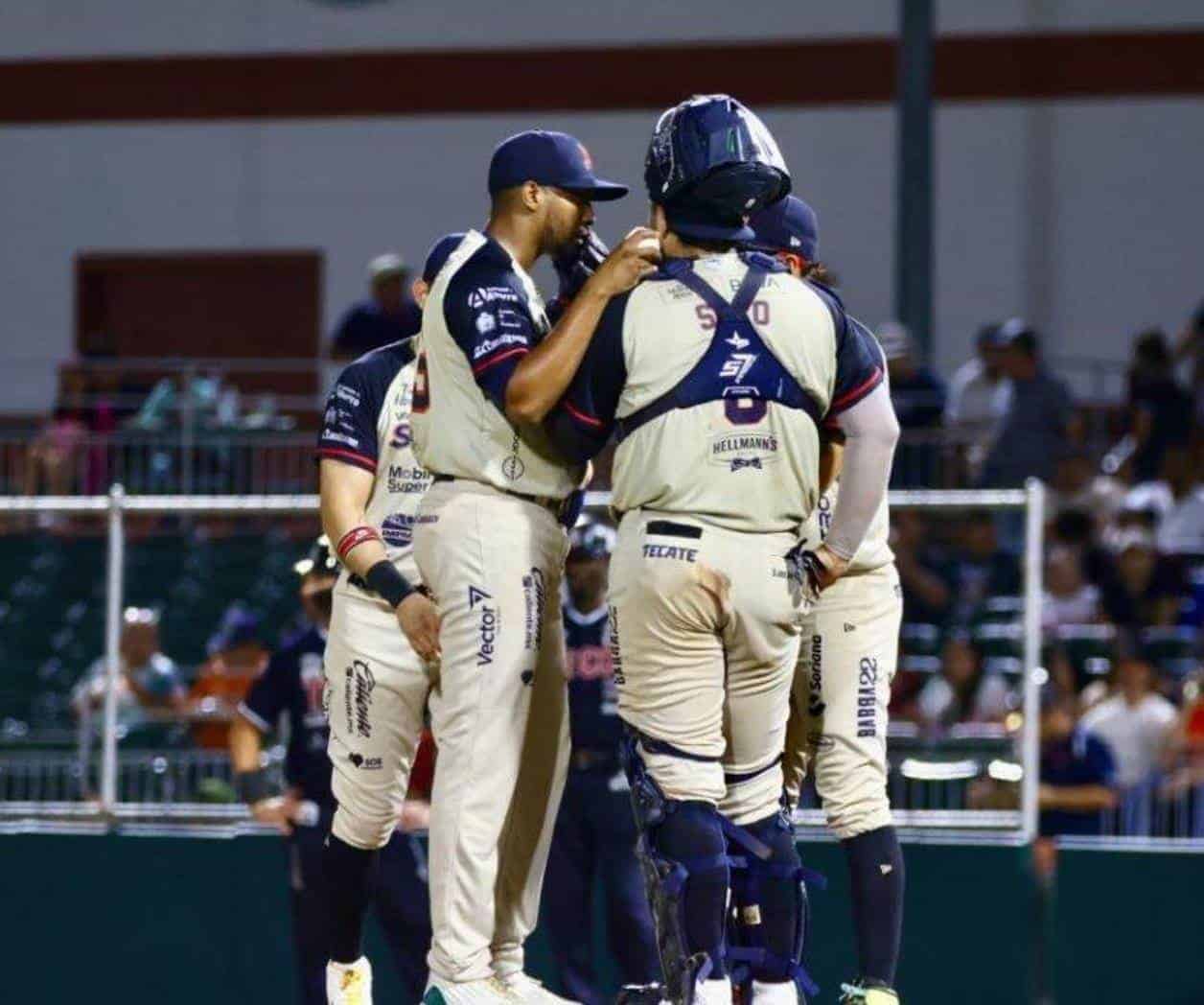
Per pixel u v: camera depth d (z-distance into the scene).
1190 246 49.38
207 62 52.25
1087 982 24.09
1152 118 49.56
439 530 15.08
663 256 14.66
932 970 24.19
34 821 25.20
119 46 52.47
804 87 50.59
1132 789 27.20
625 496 14.51
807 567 14.70
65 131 52.53
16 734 28.73
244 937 24.58
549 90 51.44
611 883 22.84
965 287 49.94
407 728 16.25
